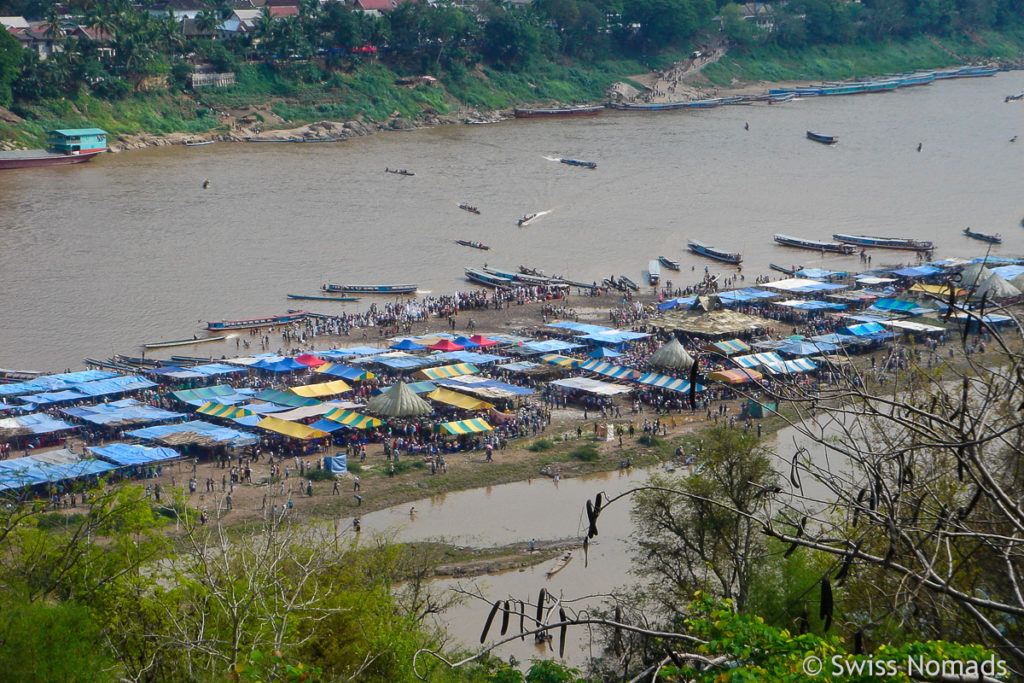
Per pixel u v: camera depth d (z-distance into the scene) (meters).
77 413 142.25
